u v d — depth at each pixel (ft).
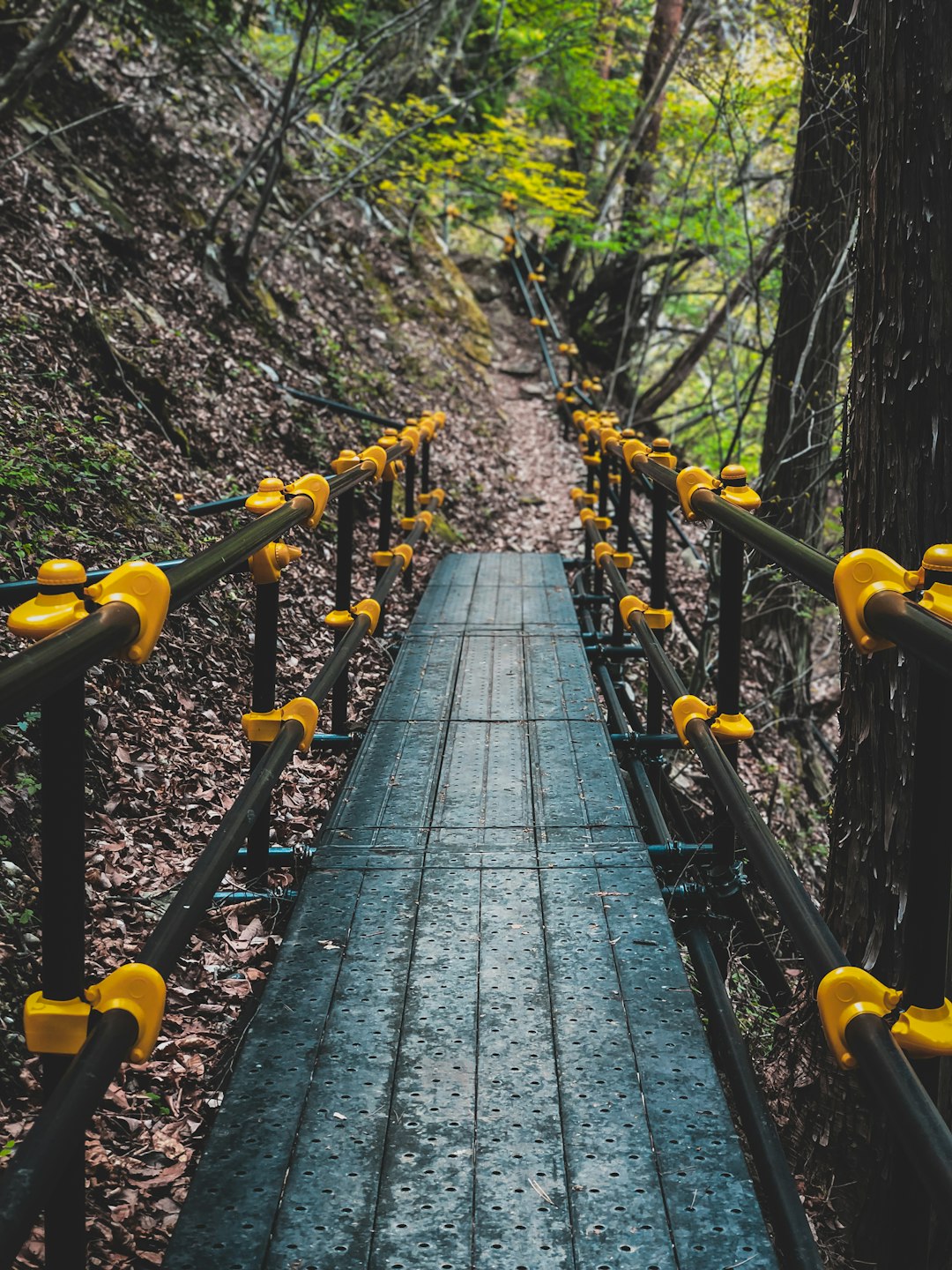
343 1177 6.68
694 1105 7.34
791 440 25.04
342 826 11.69
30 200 23.54
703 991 9.09
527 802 12.27
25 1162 3.91
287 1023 8.20
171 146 31.63
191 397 23.49
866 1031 4.69
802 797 27.20
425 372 39.37
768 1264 6.07
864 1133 9.79
